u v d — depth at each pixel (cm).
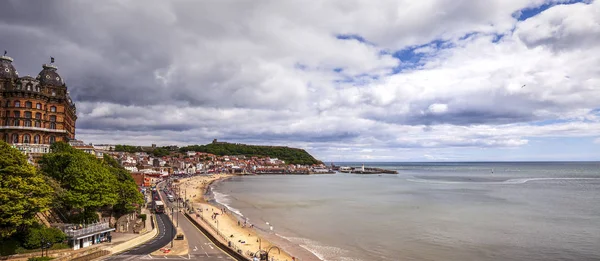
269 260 8162
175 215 13062
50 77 14650
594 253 8850
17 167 6869
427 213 14775
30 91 13662
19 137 13412
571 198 19225
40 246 6906
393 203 18162
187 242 8875
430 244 9831
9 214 6431
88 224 7981
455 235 10788
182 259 7350
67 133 16000
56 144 13712
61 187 8869
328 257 8738
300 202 19100
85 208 8900
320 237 10756
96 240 8069
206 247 8500
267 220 13625
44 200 7100
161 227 10731
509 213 14462
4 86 13575
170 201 17250
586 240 10038
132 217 10912
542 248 9306
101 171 9812
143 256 7419
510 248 9338
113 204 9638
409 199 19825
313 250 9338
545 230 11294
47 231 7100
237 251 7862
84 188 8662
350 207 16962
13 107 13462
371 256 8831
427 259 8569
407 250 9306
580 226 11844
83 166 9244
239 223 12412
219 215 14212
